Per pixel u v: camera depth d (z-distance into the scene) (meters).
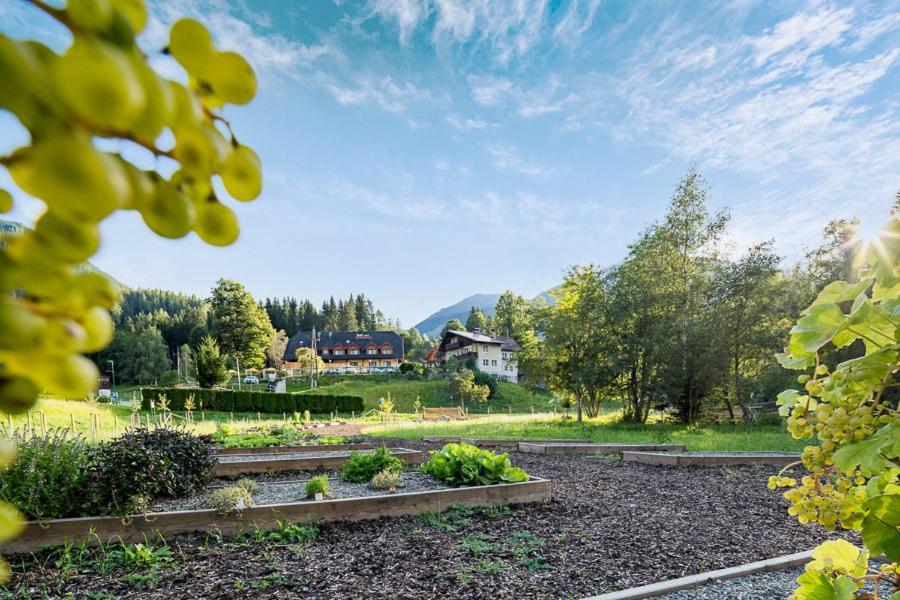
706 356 19.75
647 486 8.26
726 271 21.14
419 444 13.84
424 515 6.33
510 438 14.86
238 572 4.55
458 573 4.55
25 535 5.00
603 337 22.84
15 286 0.27
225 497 5.75
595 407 26.06
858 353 10.01
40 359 0.26
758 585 4.27
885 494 1.21
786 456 10.33
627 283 22.73
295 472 9.48
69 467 5.48
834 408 1.33
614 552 5.11
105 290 0.30
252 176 0.36
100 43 0.23
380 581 4.39
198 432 16.34
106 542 5.23
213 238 0.35
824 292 1.41
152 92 0.25
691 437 14.80
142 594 4.12
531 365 26.83
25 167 0.21
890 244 1.20
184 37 0.34
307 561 4.82
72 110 0.22
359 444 12.40
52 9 0.24
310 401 34.50
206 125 0.33
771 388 19.83
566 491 7.87
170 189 0.31
